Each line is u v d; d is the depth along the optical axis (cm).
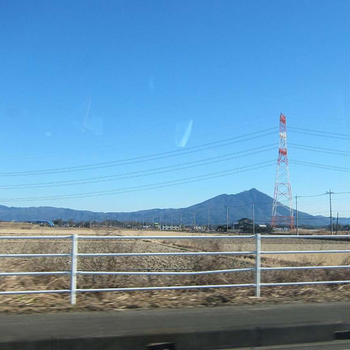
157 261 2288
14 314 905
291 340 853
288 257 2950
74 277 1019
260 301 1091
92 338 755
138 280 1289
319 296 1170
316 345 837
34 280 1282
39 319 865
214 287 1112
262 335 838
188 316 912
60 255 1025
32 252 1461
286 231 10600
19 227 8912
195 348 802
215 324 850
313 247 4031
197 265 1360
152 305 1016
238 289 1240
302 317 920
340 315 946
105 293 1129
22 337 741
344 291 1250
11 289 1176
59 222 13762
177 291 1196
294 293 1205
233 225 12019
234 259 2283
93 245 1402
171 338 792
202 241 2077
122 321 859
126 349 768
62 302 1020
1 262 1672
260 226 10850
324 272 1427
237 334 826
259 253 1155
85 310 956
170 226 15038
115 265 1360
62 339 745
